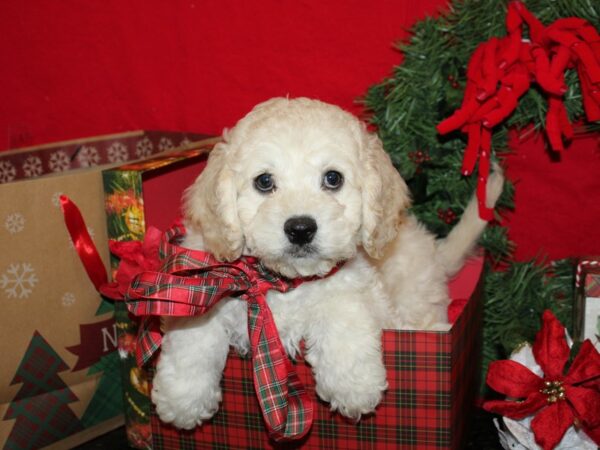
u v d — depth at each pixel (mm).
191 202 462
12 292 456
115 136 682
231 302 433
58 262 475
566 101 516
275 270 414
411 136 554
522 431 411
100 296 505
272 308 431
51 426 496
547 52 497
